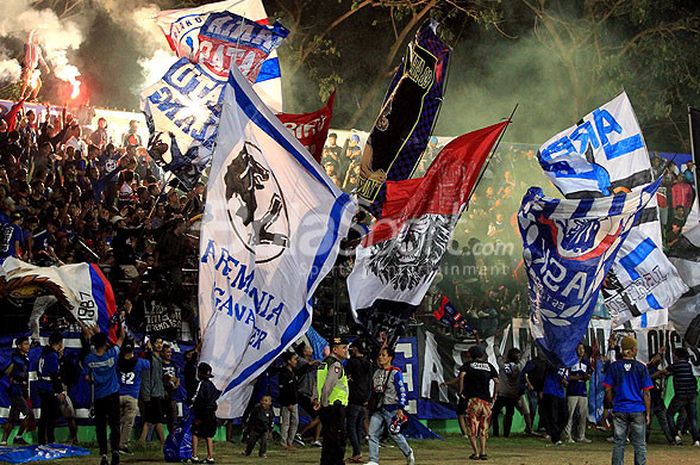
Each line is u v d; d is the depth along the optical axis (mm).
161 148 20156
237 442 24203
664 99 42031
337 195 14000
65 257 23250
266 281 13641
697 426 27562
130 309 22188
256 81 22141
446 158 19328
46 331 22641
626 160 23453
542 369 26891
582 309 21234
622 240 20984
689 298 28594
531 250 21406
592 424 29703
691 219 32406
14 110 26594
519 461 21562
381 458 21875
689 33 42469
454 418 27500
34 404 21719
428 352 27219
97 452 21266
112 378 18156
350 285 18781
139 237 24156
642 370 17281
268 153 13703
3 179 23359
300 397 24047
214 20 19766
